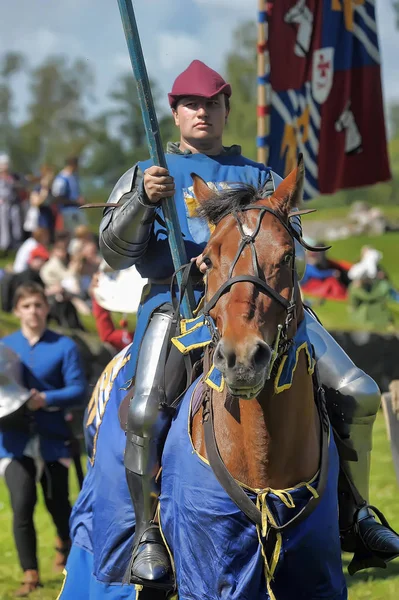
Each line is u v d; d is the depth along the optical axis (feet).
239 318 14.80
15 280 51.49
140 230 18.57
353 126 37.78
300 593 16.52
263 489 16.33
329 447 17.43
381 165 38.17
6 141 237.86
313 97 36.81
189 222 19.40
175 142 20.79
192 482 16.72
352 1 37.17
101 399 21.29
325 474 16.81
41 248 58.85
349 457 18.95
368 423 18.79
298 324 16.35
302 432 16.49
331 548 16.60
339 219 143.43
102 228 19.20
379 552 18.66
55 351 30.40
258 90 35.99
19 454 29.71
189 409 17.65
